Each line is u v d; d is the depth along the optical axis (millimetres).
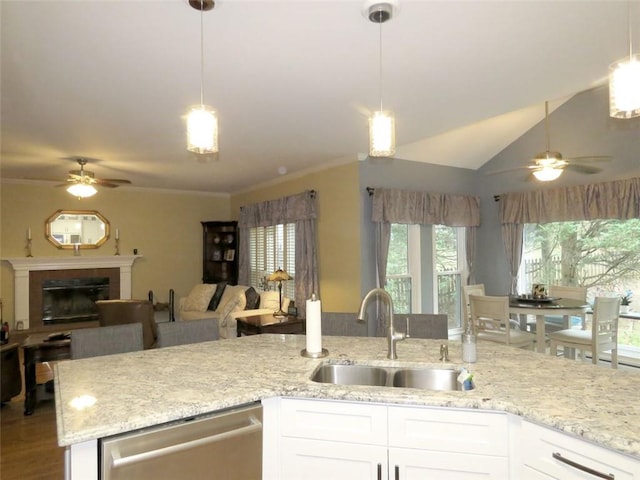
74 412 1473
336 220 5375
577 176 5238
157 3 1892
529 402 1504
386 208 5141
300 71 2658
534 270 5828
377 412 1626
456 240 6270
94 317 6977
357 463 1642
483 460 1536
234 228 7855
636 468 1191
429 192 5703
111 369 1985
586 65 2607
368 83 2869
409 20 2064
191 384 1760
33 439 3207
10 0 1855
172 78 2746
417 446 1588
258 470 1669
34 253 6543
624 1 1915
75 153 4707
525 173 5754
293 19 2041
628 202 4660
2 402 3748
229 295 6391
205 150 2008
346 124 3787
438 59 2508
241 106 3299
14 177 6172
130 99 3104
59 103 3164
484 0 1896
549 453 1398
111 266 7094
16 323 6332
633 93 1587
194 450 1521
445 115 3568
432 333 2783
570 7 1966
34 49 2328
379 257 5086
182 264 7832
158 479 1457
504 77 2781
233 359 2152
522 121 5539
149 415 1449
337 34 2195
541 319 4387
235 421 1625
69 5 1902
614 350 4230
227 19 2037
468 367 1955
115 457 1385
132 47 2318
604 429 1279
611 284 5055
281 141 4371
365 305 2176
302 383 1762
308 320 2232
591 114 5090
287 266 6332
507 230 5926
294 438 1699
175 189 7621
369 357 2152
